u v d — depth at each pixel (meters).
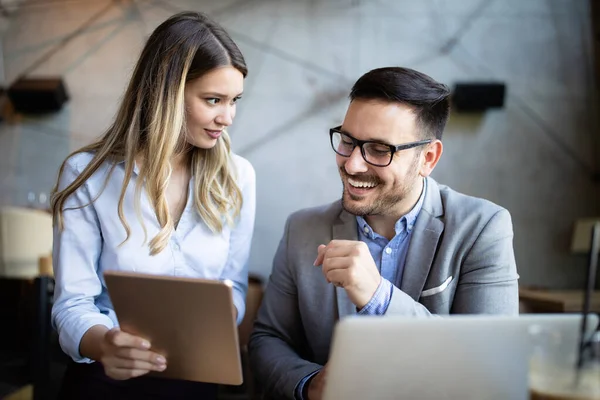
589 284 0.95
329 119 4.96
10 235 4.00
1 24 5.05
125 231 1.60
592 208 4.85
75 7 5.04
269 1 4.97
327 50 4.96
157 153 1.56
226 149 1.73
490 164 4.86
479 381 0.94
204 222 1.67
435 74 4.91
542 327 0.93
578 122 4.86
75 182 1.58
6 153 5.05
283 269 1.67
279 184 4.97
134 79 1.62
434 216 1.58
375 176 1.45
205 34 1.54
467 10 4.90
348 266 1.31
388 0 4.93
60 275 1.57
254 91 4.98
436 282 1.54
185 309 1.17
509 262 1.55
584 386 0.93
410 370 0.92
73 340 1.43
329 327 1.59
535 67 4.87
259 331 1.67
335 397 0.92
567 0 4.85
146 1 5.00
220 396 3.45
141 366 1.25
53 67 5.04
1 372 2.33
